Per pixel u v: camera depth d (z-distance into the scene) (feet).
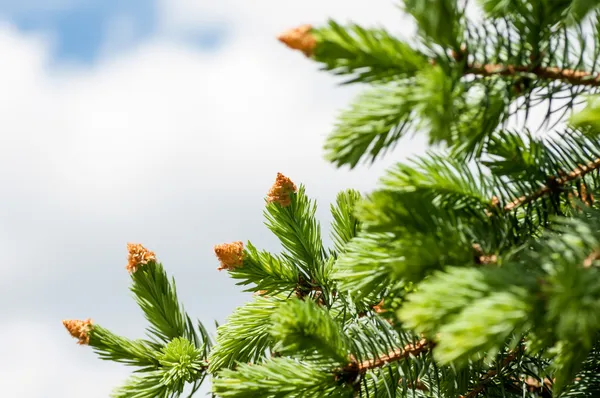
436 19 1.20
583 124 1.21
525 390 1.41
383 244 1.24
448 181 1.25
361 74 1.20
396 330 1.31
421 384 1.45
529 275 1.16
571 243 1.20
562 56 1.25
